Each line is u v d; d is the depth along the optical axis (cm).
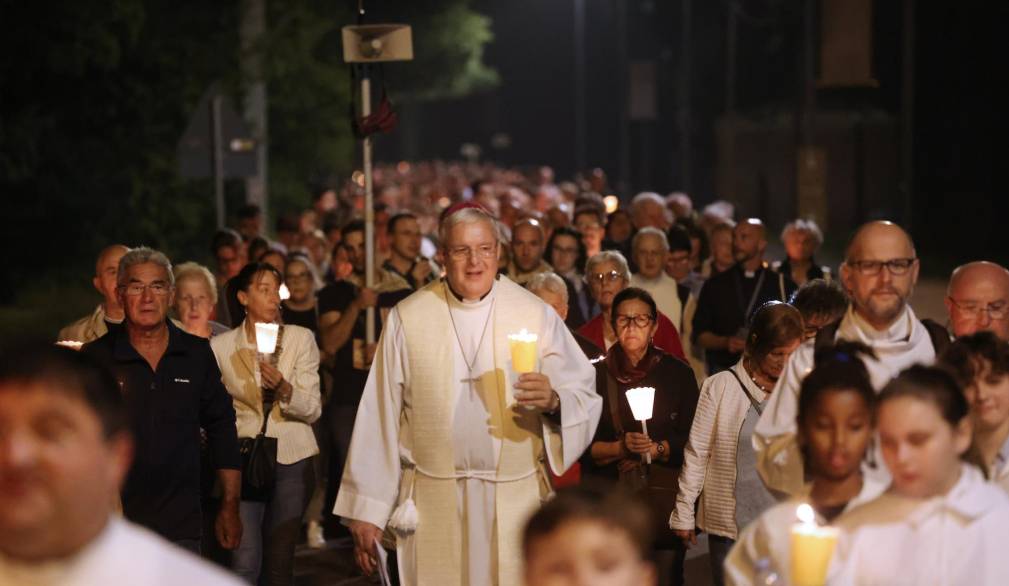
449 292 1734
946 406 1076
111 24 6875
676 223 4128
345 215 5881
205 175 4656
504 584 1689
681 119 18238
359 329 2867
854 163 14650
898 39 14575
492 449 1703
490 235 1698
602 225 4309
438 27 12425
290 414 2214
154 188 7875
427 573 1706
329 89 9338
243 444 2184
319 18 8931
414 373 1712
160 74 7600
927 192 12169
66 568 741
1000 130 11475
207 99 4650
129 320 1825
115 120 7588
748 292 3111
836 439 1120
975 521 1088
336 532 3036
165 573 750
